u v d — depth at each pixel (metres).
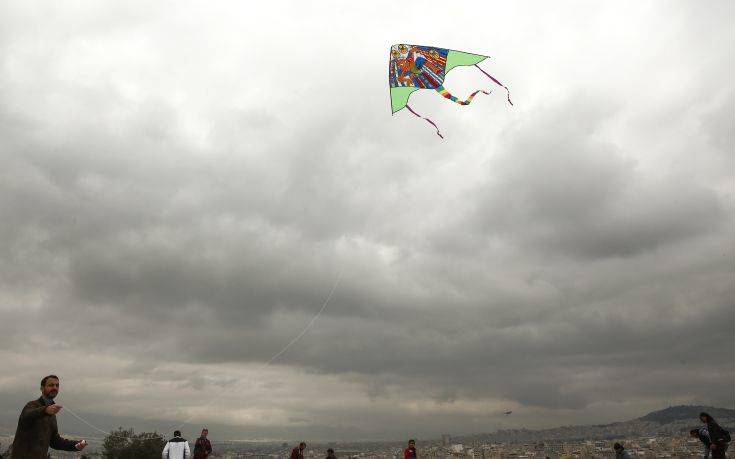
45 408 9.84
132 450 55.62
